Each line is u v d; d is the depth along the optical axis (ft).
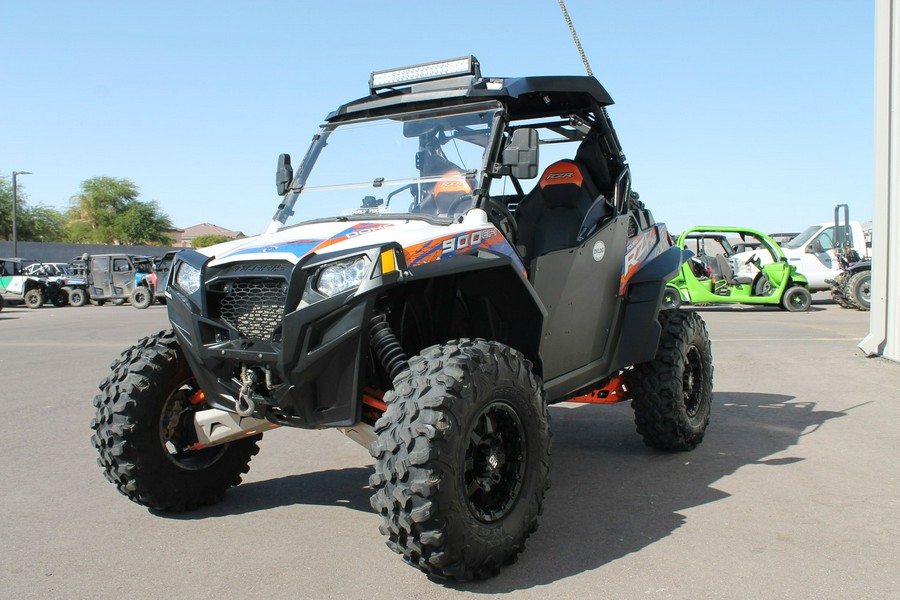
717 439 19.12
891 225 31.60
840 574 10.71
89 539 12.60
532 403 11.42
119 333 53.62
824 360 32.04
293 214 14.62
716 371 29.53
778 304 60.95
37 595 10.37
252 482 16.15
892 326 31.42
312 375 10.92
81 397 26.43
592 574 10.84
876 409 22.13
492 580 10.69
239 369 11.84
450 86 14.35
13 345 45.06
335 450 18.95
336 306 10.62
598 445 18.95
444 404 10.06
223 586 10.62
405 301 12.23
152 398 13.19
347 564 11.40
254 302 11.42
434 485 9.78
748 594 10.09
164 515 13.87
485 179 13.19
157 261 98.32
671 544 11.98
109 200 249.34
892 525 12.69
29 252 160.25
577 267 15.11
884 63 30.99
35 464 17.56
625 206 16.96
